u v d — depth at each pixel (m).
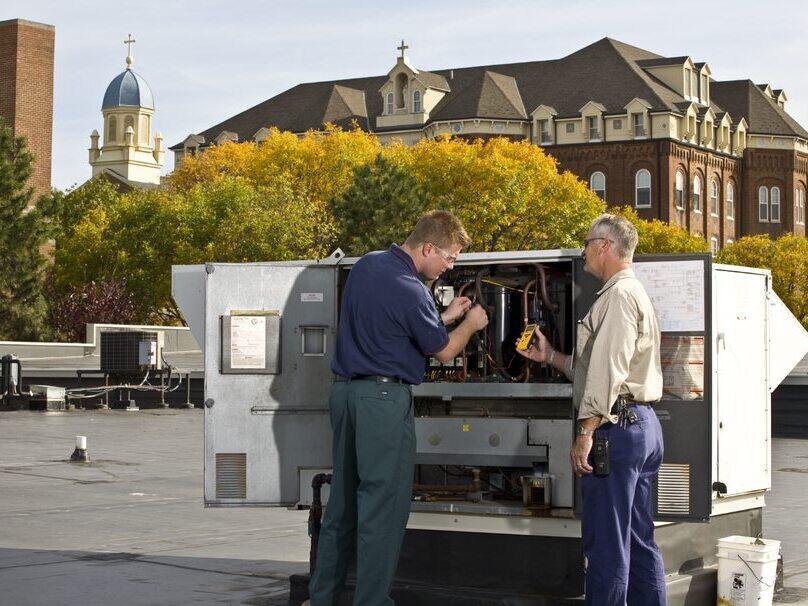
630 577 5.74
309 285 6.58
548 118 90.94
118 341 29.06
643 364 5.52
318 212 56.91
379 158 48.91
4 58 56.25
